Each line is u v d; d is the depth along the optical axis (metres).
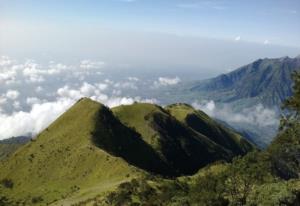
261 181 72.12
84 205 145.50
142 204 120.25
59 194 198.38
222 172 81.00
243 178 74.06
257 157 74.94
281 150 70.62
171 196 106.75
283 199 63.12
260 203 65.69
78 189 195.38
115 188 153.25
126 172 188.00
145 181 143.62
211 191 79.44
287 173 71.56
